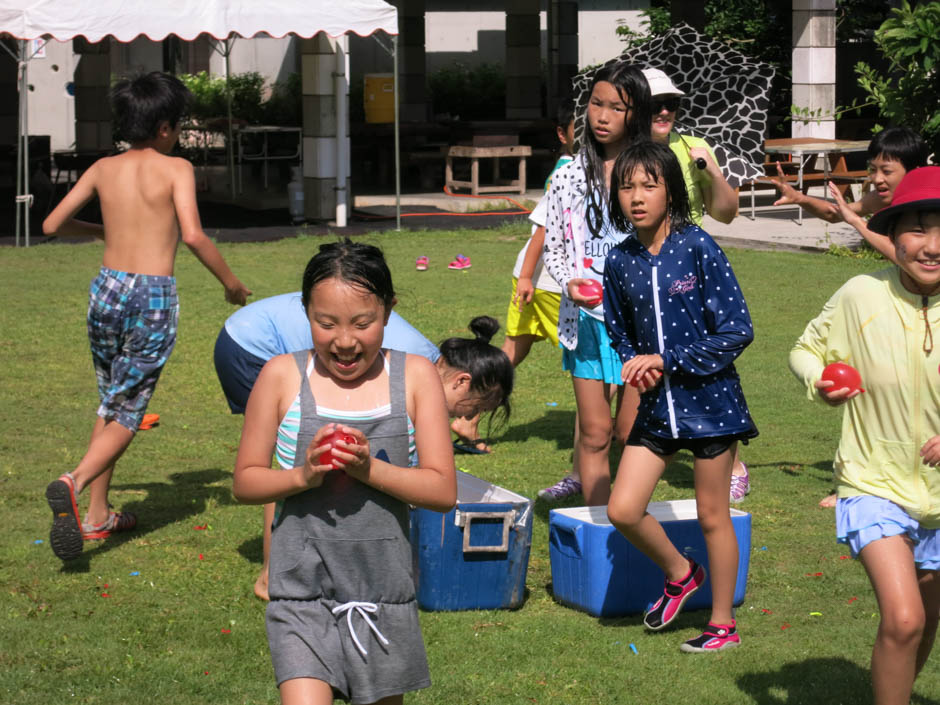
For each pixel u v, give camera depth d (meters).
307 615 2.98
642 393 4.29
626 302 4.40
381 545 3.00
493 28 31.95
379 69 31.34
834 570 5.17
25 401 8.23
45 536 5.61
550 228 5.53
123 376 5.43
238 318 5.02
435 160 22.91
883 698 3.33
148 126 5.56
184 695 3.96
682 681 4.08
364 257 2.92
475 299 11.93
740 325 4.18
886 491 3.49
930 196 3.31
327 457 2.80
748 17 25.22
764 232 16.58
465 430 7.23
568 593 4.81
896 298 3.48
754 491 6.33
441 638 4.46
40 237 16.53
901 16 13.79
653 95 5.47
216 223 18.08
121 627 4.54
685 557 4.62
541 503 6.21
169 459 7.04
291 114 28.00
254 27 14.75
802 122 20.34
